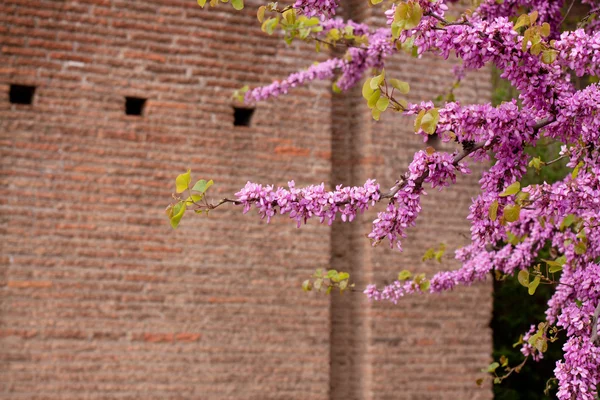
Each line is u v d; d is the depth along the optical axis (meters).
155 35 8.48
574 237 4.43
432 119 3.21
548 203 3.44
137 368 8.04
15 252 7.79
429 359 9.11
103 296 8.01
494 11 4.89
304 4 3.41
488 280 9.46
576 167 3.74
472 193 9.48
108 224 8.10
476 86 9.70
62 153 8.03
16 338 7.70
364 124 9.29
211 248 8.44
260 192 3.25
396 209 3.30
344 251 9.29
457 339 9.25
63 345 7.83
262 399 8.45
